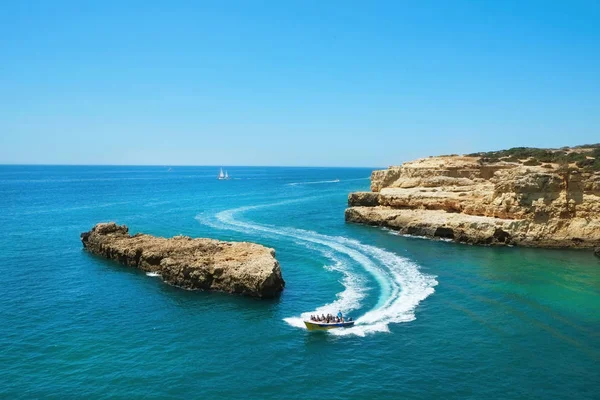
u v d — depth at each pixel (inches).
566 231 2743.6
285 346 1380.4
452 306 1722.4
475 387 1151.0
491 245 2832.2
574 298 1809.8
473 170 4013.3
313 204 5280.5
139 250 2262.6
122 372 1214.3
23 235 3154.5
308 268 2289.6
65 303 1748.3
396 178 4389.8
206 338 1433.3
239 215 4252.0
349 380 1183.6
